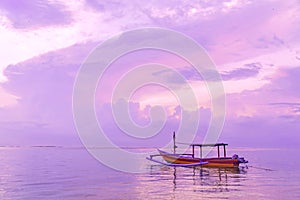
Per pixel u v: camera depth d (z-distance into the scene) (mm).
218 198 23141
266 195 24312
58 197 23516
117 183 31250
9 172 43031
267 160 74562
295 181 32750
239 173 41844
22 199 22734
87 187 28375
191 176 38219
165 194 24828
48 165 57688
